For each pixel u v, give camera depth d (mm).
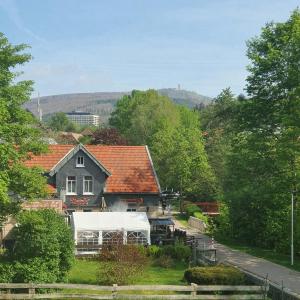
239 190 41312
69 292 28078
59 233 29484
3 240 35094
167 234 45375
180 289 25359
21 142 30031
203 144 75062
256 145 40344
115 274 30484
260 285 26594
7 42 29422
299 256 39312
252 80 41938
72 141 103438
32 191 29938
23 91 29469
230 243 46719
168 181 68812
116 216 42875
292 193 37594
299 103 35281
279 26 41625
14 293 27031
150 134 95250
